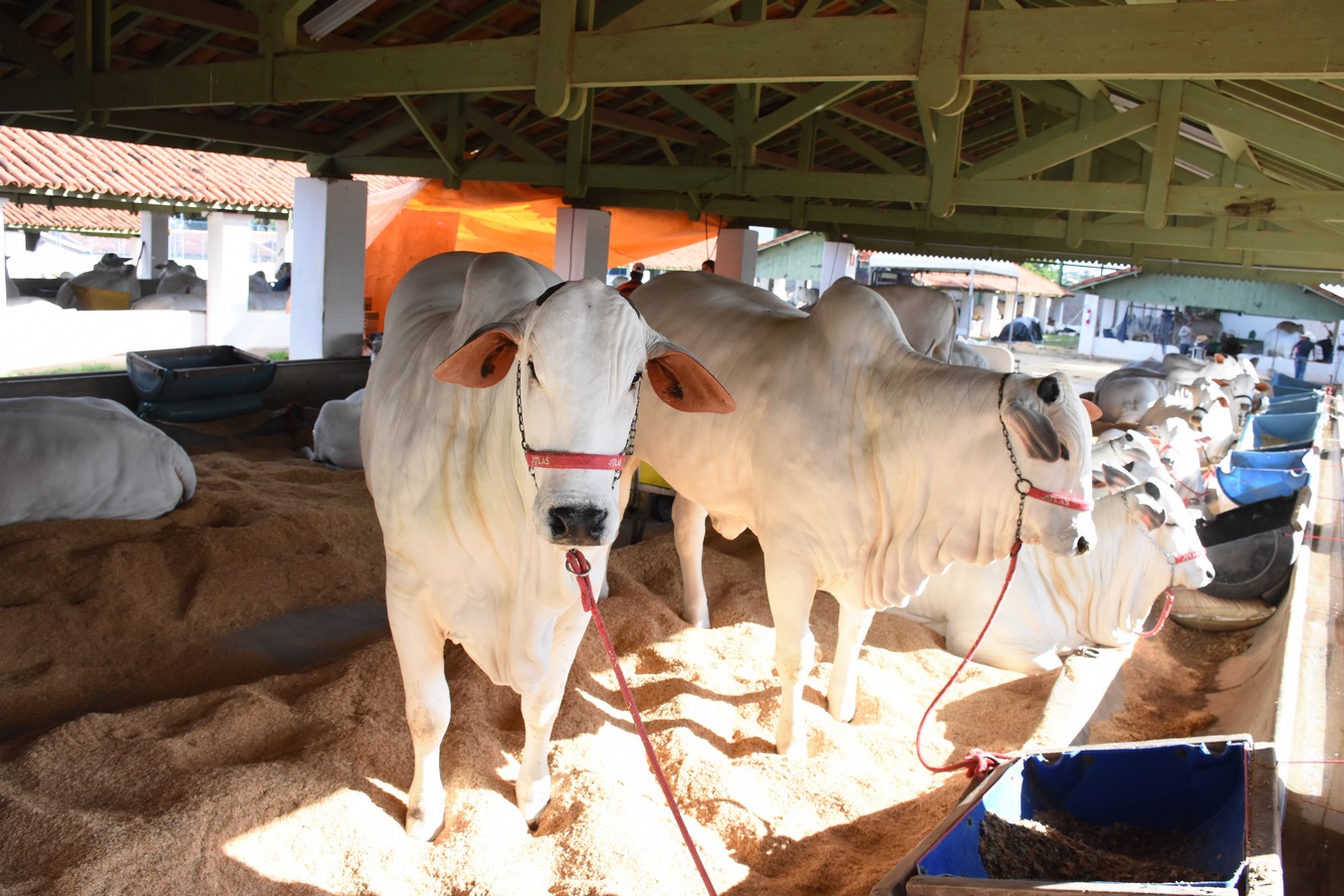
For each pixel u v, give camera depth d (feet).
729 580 19.52
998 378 12.14
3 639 14.38
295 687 13.79
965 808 9.80
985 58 14.49
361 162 37.42
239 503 20.17
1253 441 39.52
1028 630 17.53
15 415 17.81
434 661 10.78
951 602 18.03
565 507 7.88
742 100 36.52
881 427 12.66
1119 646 18.01
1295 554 20.85
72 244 106.22
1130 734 15.74
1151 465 17.97
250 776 10.89
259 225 96.63
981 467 12.07
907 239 59.57
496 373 9.00
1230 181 38.27
